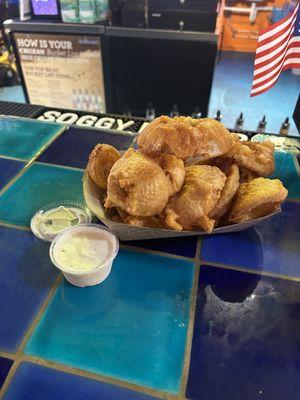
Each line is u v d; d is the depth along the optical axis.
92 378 0.21
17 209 0.34
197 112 0.87
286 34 0.31
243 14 1.58
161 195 0.25
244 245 0.30
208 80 0.87
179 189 0.27
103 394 0.20
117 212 0.29
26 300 0.25
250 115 1.15
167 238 0.30
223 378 0.21
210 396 0.20
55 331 0.23
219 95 1.28
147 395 0.20
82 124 0.54
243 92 1.30
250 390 0.20
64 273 0.26
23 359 0.21
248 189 0.28
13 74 1.29
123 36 0.81
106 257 0.26
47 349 0.22
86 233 0.27
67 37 0.84
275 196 0.27
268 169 0.30
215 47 0.81
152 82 0.90
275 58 0.32
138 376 0.21
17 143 0.44
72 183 0.37
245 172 0.31
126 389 0.20
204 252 0.29
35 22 0.84
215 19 0.79
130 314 0.24
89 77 0.91
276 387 0.21
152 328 0.23
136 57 0.85
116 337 0.23
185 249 0.30
